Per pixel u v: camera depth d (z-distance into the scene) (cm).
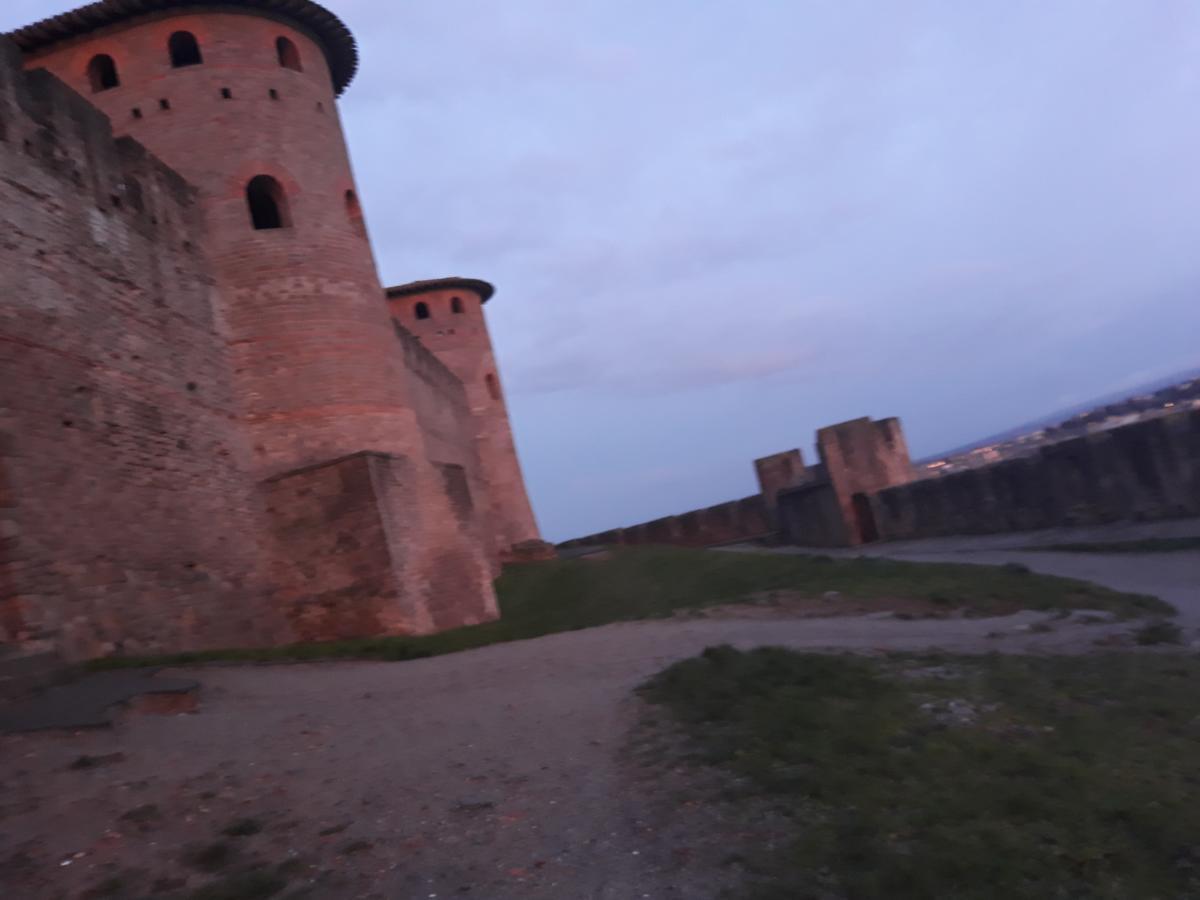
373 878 507
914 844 504
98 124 1455
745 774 620
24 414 1120
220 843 547
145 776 657
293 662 1186
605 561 2794
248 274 1873
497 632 1616
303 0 2036
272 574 1748
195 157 1889
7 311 1136
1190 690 784
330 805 612
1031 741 667
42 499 1107
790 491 4038
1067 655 978
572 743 737
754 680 855
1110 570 1775
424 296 4284
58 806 595
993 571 1669
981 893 450
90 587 1156
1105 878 466
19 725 751
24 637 1002
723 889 473
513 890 489
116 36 1945
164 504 1423
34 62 1966
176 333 1608
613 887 486
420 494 1947
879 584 1593
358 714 873
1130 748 645
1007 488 2669
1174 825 510
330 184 2033
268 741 766
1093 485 2314
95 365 1316
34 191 1247
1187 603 1377
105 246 1413
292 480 1772
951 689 809
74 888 493
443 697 948
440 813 596
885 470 3609
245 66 1967
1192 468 2030
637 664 1048
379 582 1717
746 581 1917
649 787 621
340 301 1966
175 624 1348
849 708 755
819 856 495
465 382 4272
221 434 1695
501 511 4228
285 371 1869
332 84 2292
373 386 1972
